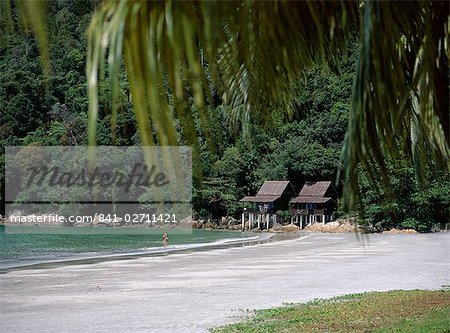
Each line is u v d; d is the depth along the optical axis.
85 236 54.31
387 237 45.03
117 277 20.00
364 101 2.53
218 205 67.69
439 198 47.22
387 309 10.59
